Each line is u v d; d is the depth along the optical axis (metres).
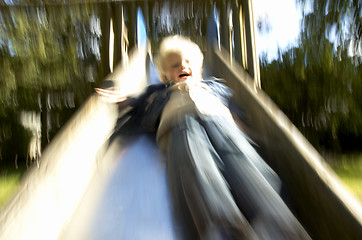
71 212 1.56
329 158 9.68
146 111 2.41
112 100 2.51
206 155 1.59
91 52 9.16
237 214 1.28
